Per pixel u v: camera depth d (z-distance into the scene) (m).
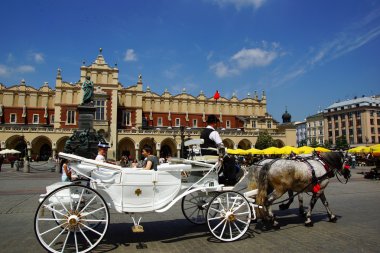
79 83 72.44
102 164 7.25
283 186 9.01
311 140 136.38
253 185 9.55
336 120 120.19
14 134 62.91
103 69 71.94
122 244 7.50
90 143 30.25
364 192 17.52
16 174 35.12
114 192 7.30
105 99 70.56
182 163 8.82
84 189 6.95
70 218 6.67
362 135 109.44
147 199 7.54
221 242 7.67
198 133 74.31
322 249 7.05
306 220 9.34
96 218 9.03
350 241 7.68
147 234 8.42
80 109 31.89
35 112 75.31
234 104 89.69
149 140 73.12
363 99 114.69
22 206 12.83
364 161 58.25
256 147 73.25
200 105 86.56
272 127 86.50
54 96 77.12
